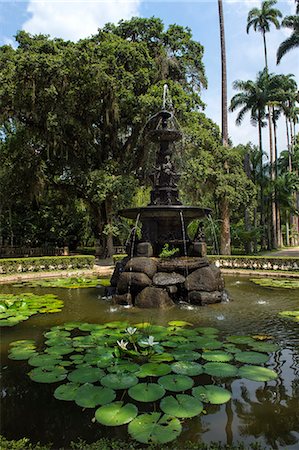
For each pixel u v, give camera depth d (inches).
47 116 601.3
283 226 1701.5
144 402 103.0
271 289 324.8
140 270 255.8
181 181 642.8
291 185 1152.2
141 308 239.9
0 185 727.1
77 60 554.9
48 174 730.8
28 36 658.8
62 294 305.3
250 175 1013.8
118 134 748.0
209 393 107.9
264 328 187.8
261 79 1024.2
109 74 602.9
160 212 283.3
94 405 101.5
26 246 935.0
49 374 123.7
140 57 619.2
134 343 150.9
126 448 80.2
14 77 557.3
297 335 174.2
